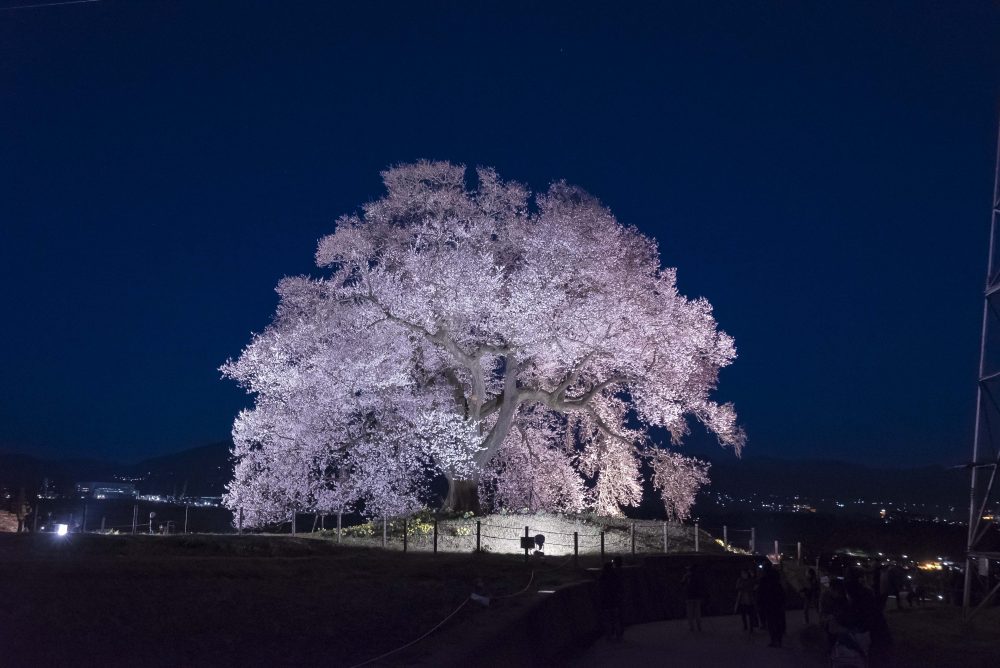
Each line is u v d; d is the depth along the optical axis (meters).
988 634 21.92
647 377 36.94
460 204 36.62
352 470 33.41
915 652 19.70
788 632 24.50
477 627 13.02
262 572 16.91
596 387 38.41
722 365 38.72
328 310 36.22
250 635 11.31
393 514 32.34
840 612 12.65
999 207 24.86
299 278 36.75
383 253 36.66
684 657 18.25
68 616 10.86
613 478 42.03
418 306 33.84
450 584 18.27
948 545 61.44
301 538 28.56
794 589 36.78
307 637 11.60
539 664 14.82
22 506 34.09
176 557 19.19
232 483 33.72
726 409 38.22
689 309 37.62
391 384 34.09
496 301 34.47
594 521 39.22
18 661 8.78
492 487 41.06
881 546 61.00
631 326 36.19
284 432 33.41
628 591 27.14
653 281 38.22
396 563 21.03
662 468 40.97
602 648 19.53
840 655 12.43
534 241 35.22
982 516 24.66
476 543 31.03
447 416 33.78
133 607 11.95
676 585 30.91
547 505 41.41
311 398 33.56
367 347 34.66
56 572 13.68
